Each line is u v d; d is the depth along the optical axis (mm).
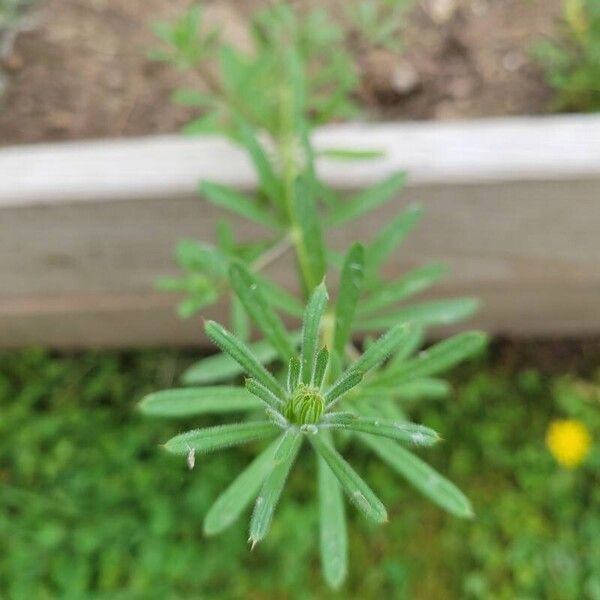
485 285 925
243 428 622
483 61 988
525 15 1003
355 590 946
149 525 964
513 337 1015
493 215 853
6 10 994
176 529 962
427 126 833
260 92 878
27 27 1015
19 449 993
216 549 955
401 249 884
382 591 944
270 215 788
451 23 1007
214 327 606
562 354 1015
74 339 1019
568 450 956
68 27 1018
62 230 869
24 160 840
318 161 828
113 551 958
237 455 981
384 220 854
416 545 958
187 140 845
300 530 951
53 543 960
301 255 775
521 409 994
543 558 942
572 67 964
